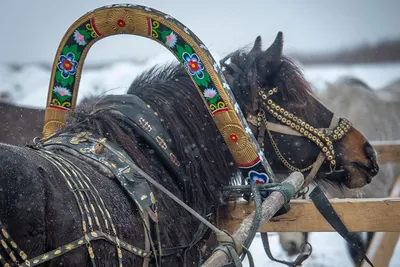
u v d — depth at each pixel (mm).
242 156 3848
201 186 3990
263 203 3707
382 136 8859
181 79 4148
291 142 4246
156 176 3742
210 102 3807
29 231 2787
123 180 3396
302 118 4270
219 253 3270
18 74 18312
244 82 4219
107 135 3688
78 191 3076
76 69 4160
